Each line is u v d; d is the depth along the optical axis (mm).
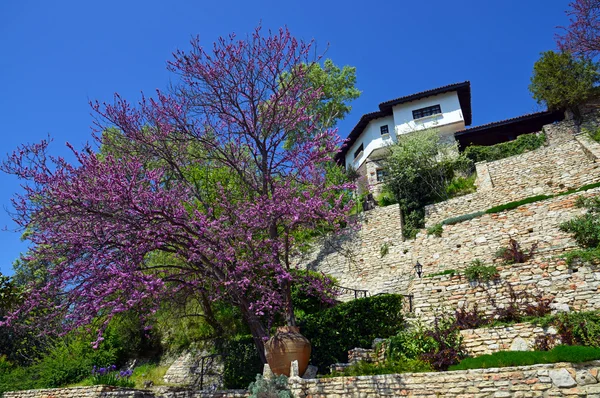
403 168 25484
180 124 14062
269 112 14227
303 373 11008
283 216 12672
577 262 11648
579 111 26047
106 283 11109
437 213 22078
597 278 11172
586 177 18719
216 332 17781
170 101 14180
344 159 38125
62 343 18906
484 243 17750
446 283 13508
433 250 19094
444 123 31031
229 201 13891
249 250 12531
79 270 11328
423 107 32312
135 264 11328
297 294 17734
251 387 10281
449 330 11133
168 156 13984
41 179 11922
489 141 30984
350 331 13945
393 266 20344
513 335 10430
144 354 19734
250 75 14070
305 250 22578
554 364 8109
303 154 13609
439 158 26984
